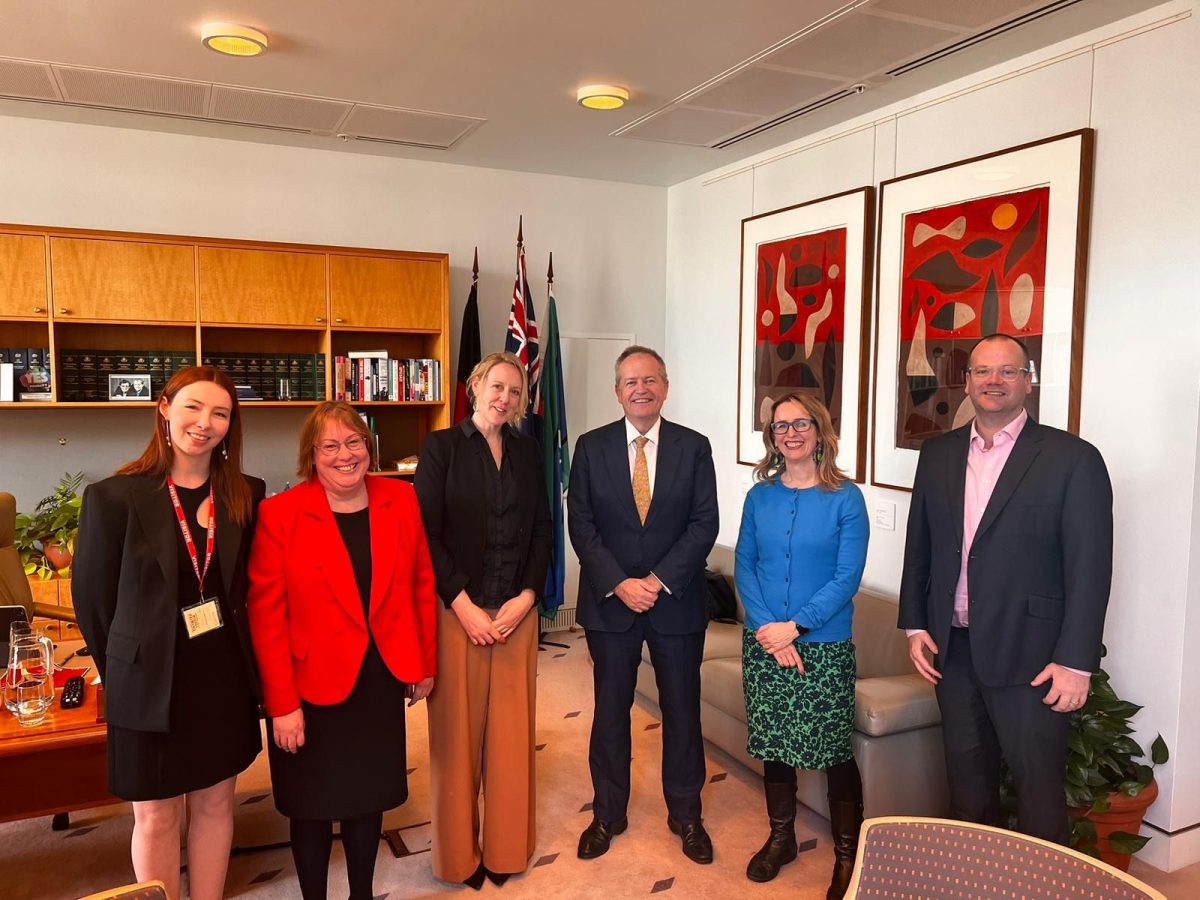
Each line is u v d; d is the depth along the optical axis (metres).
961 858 1.35
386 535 2.21
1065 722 2.26
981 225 3.42
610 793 2.81
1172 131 2.79
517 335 4.80
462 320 5.14
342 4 2.87
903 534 3.86
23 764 2.30
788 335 4.55
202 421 1.90
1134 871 2.86
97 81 3.61
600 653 2.74
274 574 2.08
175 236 4.09
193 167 4.46
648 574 2.69
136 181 4.36
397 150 4.75
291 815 2.17
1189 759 2.85
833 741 2.52
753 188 4.85
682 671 2.73
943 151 3.63
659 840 2.89
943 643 2.41
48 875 2.64
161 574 1.91
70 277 3.93
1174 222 2.79
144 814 2.03
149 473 1.97
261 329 4.49
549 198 5.33
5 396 3.93
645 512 2.71
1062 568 2.24
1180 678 2.80
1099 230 3.02
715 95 3.78
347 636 2.15
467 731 2.53
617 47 3.23
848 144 4.15
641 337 5.68
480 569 2.51
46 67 3.44
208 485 2.02
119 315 4.02
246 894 2.54
